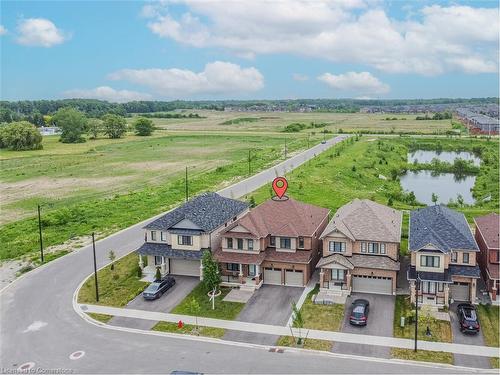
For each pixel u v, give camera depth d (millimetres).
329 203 100688
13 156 186250
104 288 60719
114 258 67875
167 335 48688
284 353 44594
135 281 62469
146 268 65938
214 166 155375
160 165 160250
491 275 52812
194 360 43719
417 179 141625
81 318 52969
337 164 146750
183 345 46562
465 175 146875
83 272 66000
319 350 44812
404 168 158000
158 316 52969
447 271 53594
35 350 46250
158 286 58375
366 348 45094
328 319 51156
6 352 45969
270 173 138000
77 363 43781
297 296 57156
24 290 60594
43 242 79500
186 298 57438
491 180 126750
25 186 129125
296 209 64500
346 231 58750
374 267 56562
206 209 68938
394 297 56031
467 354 43656
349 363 42562
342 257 58031
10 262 71188
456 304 53688
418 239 56031
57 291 60125
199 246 63125
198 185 122125
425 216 63750
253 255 60281
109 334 49188
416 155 189625
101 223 89688
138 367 42812
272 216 64000
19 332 49969
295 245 61031
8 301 57562
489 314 51156
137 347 46406
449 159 176000
